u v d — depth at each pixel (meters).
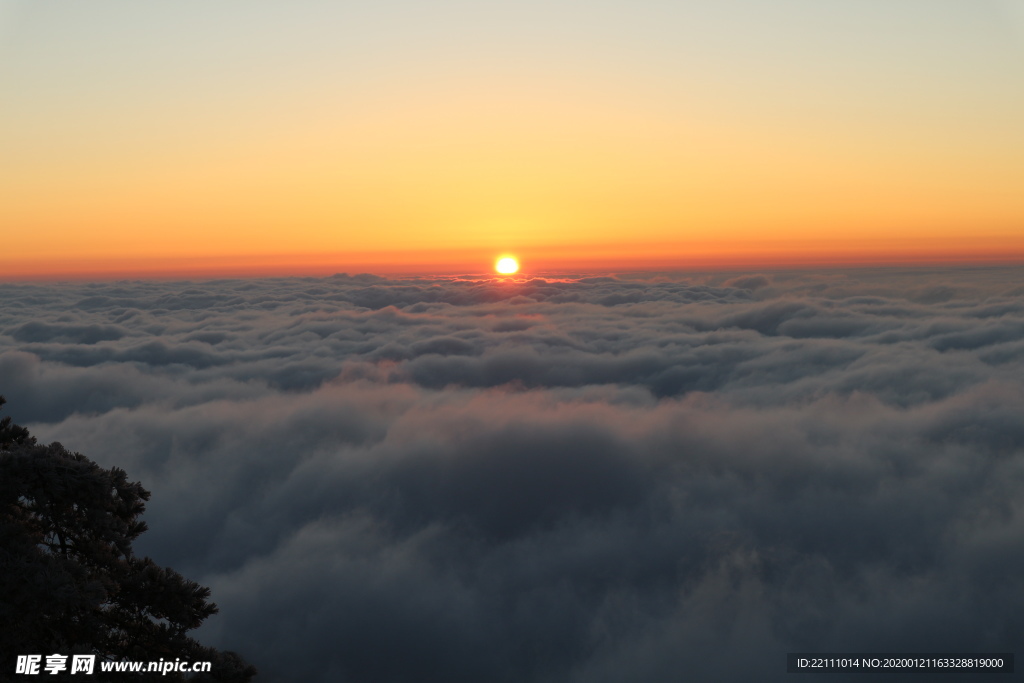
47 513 10.41
